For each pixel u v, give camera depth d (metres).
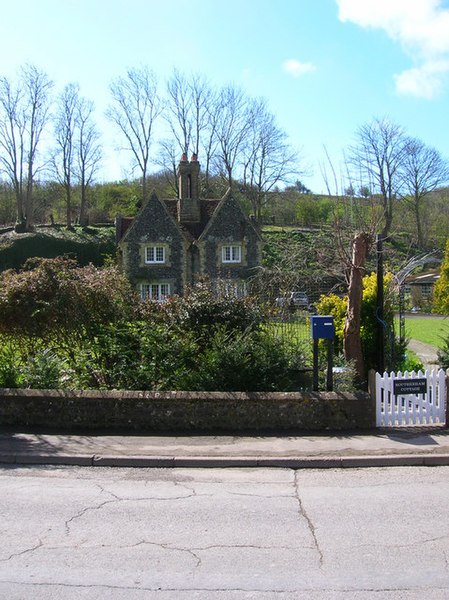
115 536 5.82
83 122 64.06
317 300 18.86
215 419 9.72
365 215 15.11
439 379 10.00
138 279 43.66
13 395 9.88
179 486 7.41
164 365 10.94
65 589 4.75
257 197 63.72
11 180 65.25
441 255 59.75
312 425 9.73
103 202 79.12
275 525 6.12
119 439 9.20
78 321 11.86
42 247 56.72
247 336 11.20
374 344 13.09
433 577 4.96
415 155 60.53
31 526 6.05
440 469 8.17
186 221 45.59
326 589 4.76
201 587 4.80
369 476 7.85
